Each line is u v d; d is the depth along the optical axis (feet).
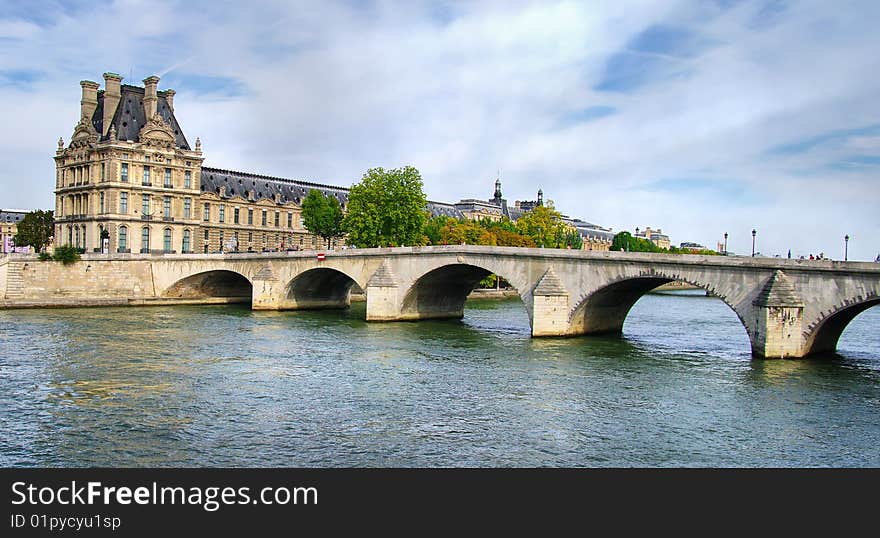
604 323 230.27
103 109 394.11
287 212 517.14
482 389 140.46
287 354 178.50
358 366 163.12
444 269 250.16
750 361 172.65
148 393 132.46
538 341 207.51
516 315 301.43
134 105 402.52
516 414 121.80
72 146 405.18
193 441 104.68
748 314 174.81
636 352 188.55
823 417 121.49
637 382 148.05
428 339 211.20
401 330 234.58
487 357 177.68
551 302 213.05
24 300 282.77
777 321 168.55
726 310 364.99
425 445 104.68
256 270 307.58
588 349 193.06
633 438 109.50
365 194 353.92
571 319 213.46
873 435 112.06
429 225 427.33
